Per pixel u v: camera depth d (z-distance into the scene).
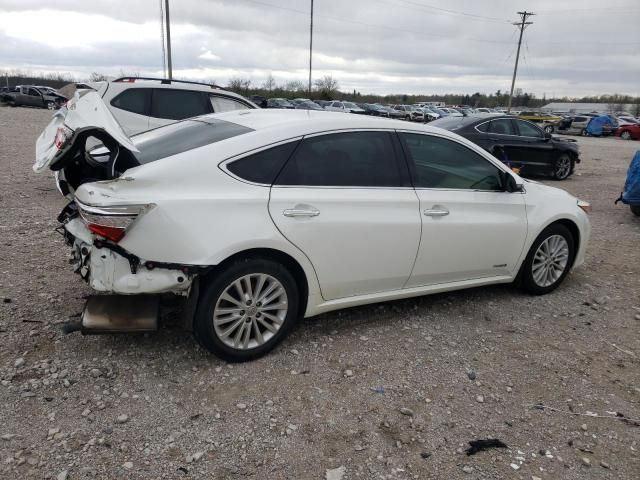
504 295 4.97
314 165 3.61
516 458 2.82
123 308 3.24
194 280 3.19
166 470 2.57
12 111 32.59
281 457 2.71
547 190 5.02
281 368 3.48
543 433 3.04
